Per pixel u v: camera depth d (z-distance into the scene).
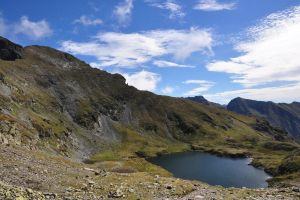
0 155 46.81
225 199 39.94
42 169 45.34
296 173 152.88
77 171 51.75
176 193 42.09
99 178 47.19
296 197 41.97
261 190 48.00
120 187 41.94
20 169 41.56
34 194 27.66
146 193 40.69
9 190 26.44
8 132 92.19
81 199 33.47
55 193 32.22
